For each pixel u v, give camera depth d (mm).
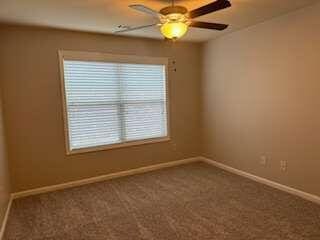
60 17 2926
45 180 3543
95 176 3904
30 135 3414
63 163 3652
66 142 3645
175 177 3990
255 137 3680
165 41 4309
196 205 2975
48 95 3484
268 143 3479
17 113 3314
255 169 3732
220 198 3146
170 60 4422
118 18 2998
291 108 3123
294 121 3100
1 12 2701
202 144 4867
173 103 4531
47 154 3539
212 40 4359
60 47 3502
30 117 3398
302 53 2934
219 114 4359
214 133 4523
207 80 4574
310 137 2934
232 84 4016
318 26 2748
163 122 4480
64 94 3568
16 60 3266
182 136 4680
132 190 3500
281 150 3301
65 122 3611
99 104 3859
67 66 3586
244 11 2945
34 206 3074
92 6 2592
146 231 2445
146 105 4281
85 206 3037
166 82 4402
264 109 3494
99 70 3812
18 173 3365
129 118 4137
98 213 2850
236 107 3980
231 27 3619
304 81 2943
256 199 3076
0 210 2504
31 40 3332
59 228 2557
